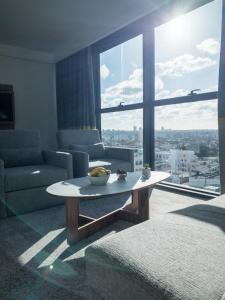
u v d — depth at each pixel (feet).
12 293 4.08
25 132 9.87
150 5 10.36
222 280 2.21
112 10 10.76
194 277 2.26
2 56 15.06
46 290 4.14
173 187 10.29
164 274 2.32
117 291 2.59
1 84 14.55
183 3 9.56
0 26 12.30
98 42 13.62
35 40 14.19
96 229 6.36
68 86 15.49
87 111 14.05
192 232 3.09
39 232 6.41
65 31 12.92
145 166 7.33
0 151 8.93
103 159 11.09
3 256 5.23
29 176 7.81
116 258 2.65
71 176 8.84
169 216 3.68
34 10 10.71
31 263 4.95
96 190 5.61
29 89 16.17
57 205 8.53
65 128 15.98
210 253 2.62
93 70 14.08
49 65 16.85
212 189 9.37
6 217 7.45
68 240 5.75
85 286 4.22
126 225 6.79
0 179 7.26
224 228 3.19
